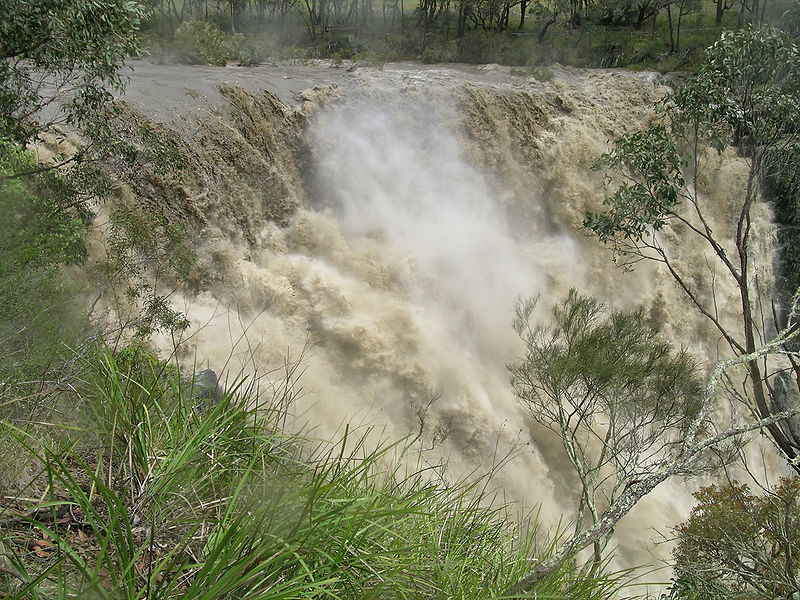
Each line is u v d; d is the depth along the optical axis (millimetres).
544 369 12531
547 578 4676
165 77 21328
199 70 28141
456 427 19047
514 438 18453
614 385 11531
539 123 27406
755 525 10008
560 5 49375
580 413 12172
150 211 15555
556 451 17938
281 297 18641
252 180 20000
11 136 10695
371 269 21391
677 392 11680
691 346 26141
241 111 20625
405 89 25000
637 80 34594
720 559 9703
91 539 3775
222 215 18219
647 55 45625
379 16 58219
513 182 25891
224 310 17047
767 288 28125
